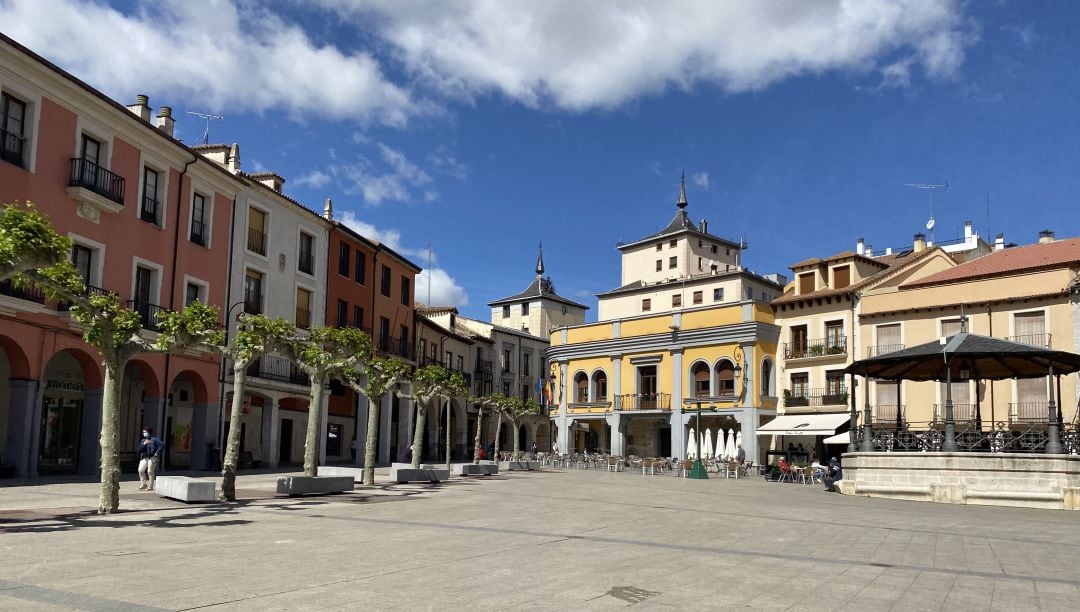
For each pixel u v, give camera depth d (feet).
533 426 190.19
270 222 124.98
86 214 87.97
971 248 186.80
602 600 25.88
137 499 57.82
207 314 56.24
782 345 157.38
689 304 231.30
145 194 98.99
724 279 224.12
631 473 143.13
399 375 91.20
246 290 119.55
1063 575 34.40
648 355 178.09
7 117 79.20
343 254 148.87
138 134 95.86
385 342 160.66
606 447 189.98
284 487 65.26
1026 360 95.55
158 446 69.21
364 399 151.33
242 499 60.85
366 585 27.04
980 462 83.87
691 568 33.30
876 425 135.33
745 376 158.30
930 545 44.14
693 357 169.37
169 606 22.85
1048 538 49.70
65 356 96.17
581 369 192.54
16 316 78.64
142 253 96.94
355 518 49.47
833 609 25.82
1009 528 55.93
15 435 79.51
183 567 29.58
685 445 167.63
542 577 29.76
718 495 84.94
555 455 165.78
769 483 118.93
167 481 59.26
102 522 43.65
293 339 69.92
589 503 66.64
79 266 87.81
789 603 26.58
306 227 135.44
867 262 156.97
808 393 150.71
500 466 133.18
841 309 147.23
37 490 65.00
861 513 65.87
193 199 108.06
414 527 45.27
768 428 148.87
